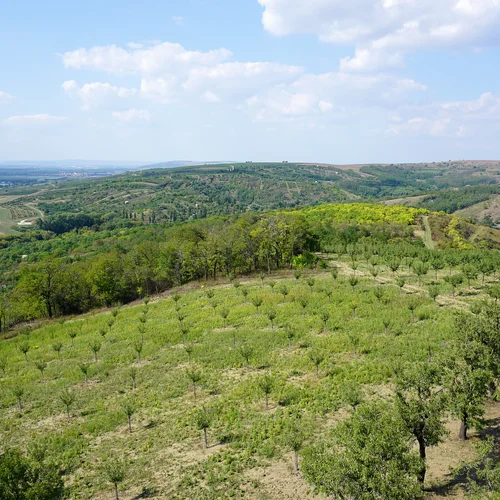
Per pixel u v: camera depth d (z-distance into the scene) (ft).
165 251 335.47
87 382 145.48
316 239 402.93
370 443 60.23
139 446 99.76
